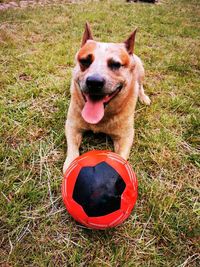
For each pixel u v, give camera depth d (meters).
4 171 0.70
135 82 0.82
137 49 1.38
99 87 0.66
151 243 0.58
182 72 1.21
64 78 1.08
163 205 0.65
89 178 0.53
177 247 0.57
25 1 2.17
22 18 1.69
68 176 0.56
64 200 0.56
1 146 0.77
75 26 1.64
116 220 0.54
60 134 0.82
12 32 1.46
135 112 0.95
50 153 0.77
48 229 0.59
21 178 0.70
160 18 1.94
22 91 0.99
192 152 0.81
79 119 0.77
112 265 0.54
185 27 1.80
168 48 1.45
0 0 2.05
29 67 1.13
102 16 1.84
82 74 0.70
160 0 2.60
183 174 0.74
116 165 0.56
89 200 0.52
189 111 0.97
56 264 0.54
